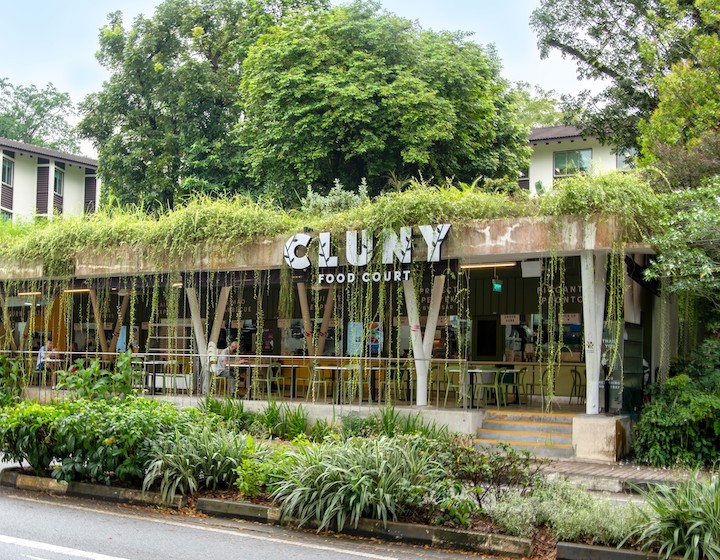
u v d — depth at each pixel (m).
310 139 25.27
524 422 15.41
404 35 26.12
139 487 10.72
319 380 17.56
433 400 18.53
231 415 16.67
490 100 28.19
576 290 19.42
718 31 21.20
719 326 17.41
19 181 42.84
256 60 26.55
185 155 32.47
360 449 9.62
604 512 8.27
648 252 14.93
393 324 20.86
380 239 15.64
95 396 13.70
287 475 9.85
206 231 17.70
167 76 33.00
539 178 37.78
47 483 11.23
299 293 19.34
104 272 19.33
